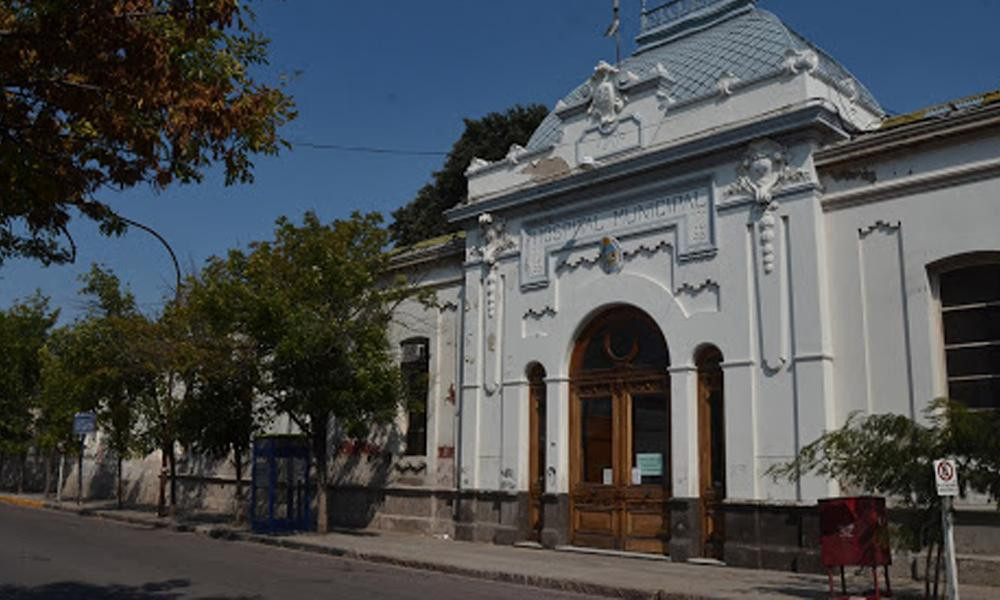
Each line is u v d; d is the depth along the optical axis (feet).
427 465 64.39
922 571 39.40
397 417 66.85
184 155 24.44
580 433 54.65
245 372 63.87
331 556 53.42
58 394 89.97
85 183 25.12
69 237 26.50
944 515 29.19
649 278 51.03
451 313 65.26
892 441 30.55
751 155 46.73
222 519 77.00
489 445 59.16
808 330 43.52
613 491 52.06
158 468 100.78
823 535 33.22
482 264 61.52
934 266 41.24
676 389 48.60
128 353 77.87
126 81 22.35
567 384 55.26
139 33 21.89
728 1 59.31
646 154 50.75
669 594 36.81
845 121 45.68
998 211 39.29
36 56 21.95
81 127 24.06
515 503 56.44
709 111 49.26
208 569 44.98
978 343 40.09
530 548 54.60
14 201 24.64
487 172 62.23
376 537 61.11
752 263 46.39
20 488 122.93
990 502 34.86
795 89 45.73
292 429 79.51
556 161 57.31
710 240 48.26
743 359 45.73
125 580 40.47
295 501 74.64
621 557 49.67
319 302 61.00
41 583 39.14
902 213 42.14
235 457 78.84
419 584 41.14
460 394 62.69
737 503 44.75
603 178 53.16
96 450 115.44
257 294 59.67
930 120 41.63
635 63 61.41
